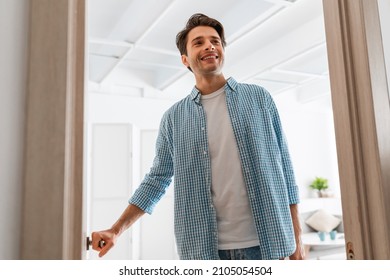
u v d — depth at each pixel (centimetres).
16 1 72
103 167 405
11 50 71
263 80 505
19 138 70
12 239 68
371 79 93
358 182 93
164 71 491
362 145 94
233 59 479
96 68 454
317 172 625
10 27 71
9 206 68
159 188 149
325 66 456
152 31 385
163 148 149
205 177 128
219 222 126
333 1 99
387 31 102
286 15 355
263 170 124
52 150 70
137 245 422
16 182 69
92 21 355
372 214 91
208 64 133
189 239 127
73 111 75
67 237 71
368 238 91
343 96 96
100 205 397
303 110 630
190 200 129
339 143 97
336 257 432
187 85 549
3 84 70
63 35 72
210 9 339
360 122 94
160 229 440
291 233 125
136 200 145
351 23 97
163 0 302
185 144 134
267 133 132
